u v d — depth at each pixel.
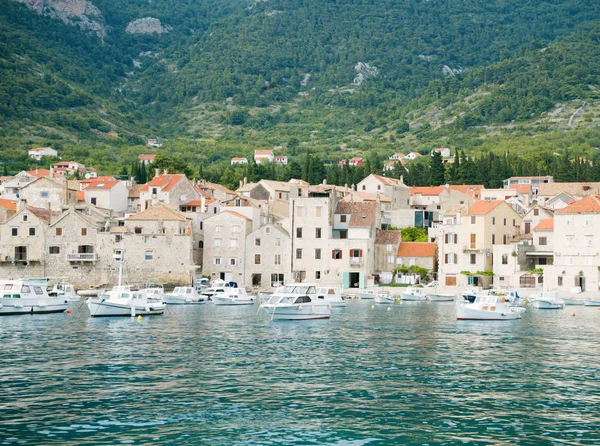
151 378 61.25
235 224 170.38
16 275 165.75
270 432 46.44
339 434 46.09
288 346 80.00
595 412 51.00
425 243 178.25
